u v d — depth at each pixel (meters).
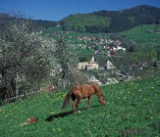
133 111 18.48
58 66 57.44
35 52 53.00
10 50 49.72
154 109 18.06
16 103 31.55
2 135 20.69
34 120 22.02
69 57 61.66
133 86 26.64
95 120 18.39
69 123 18.97
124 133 15.44
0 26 53.97
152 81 28.16
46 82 56.09
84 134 16.88
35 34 55.41
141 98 21.33
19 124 22.20
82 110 20.77
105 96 23.84
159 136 14.42
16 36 51.53
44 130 19.20
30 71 53.22
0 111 28.34
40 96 32.22
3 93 50.34
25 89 52.66
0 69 49.09
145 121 16.62
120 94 23.91
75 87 20.05
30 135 19.17
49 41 57.41
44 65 54.72
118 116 18.14
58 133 18.06
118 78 53.16
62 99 27.25
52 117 21.55
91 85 20.58
